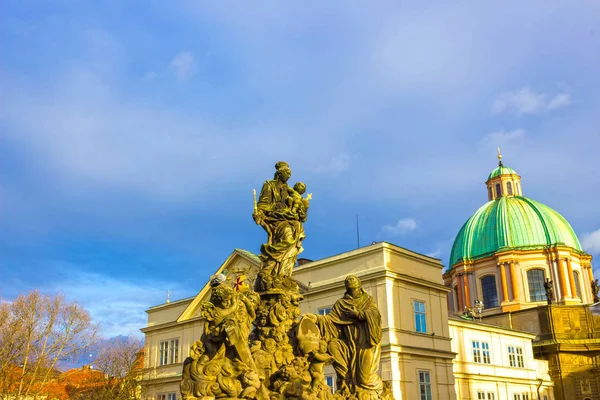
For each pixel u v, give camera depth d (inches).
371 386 450.6
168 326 2368.4
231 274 1914.4
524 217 3127.5
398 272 1717.5
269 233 511.2
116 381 2180.1
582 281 3011.8
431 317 1798.7
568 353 2635.3
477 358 2087.8
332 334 470.3
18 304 1919.3
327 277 1824.6
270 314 458.6
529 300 2901.1
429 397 1683.1
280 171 530.9
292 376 427.2
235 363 390.9
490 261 3051.2
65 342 1959.9
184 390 381.1
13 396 1868.8
